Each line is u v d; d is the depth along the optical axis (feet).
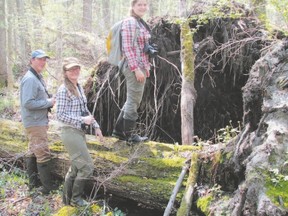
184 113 18.44
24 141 19.48
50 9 36.60
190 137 18.39
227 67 20.98
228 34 20.43
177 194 13.94
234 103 21.90
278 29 19.44
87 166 14.58
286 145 11.10
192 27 21.36
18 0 47.14
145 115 22.86
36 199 16.42
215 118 22.58
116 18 74.90
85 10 46.98
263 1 20.92
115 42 15.69
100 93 22.49
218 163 13.29
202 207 12.86
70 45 39.01
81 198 15.35
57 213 14.83
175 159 15.44
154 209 15.64
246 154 12.34
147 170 15.40
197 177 13.96
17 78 41.93
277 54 13.58
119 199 16.25
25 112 16.15
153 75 21.71
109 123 22.95
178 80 21.47
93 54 36.35
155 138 22.98
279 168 10.66
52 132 18.75
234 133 17.43
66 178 15.23
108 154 16.66
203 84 21.62
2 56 37.29
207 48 20.72
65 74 14.23
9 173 18.79
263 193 10.25
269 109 12.26
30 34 44.01
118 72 21.34
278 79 12.83
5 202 16.02
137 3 15.48
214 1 20.79
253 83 13.34
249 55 20.01
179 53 21.18
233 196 12.41
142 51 15.87
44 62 16.05
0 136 19.93
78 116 14.43
